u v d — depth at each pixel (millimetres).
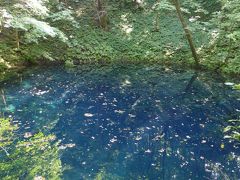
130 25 16438
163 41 15258
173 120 8258
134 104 9289
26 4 11531
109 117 8258
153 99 9797
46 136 6891
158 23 16453
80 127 7570
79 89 10422
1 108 8328
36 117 7922
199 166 6090
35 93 9711
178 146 6879
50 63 13359
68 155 6246
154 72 12961
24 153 6117
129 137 7199
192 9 17062
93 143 6812
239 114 8664
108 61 14375
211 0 17172
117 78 11961
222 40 14195
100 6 16078
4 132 6887
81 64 13766
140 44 15281
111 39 15578
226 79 11930
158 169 5945
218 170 5969
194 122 8148
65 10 14852
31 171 5496
